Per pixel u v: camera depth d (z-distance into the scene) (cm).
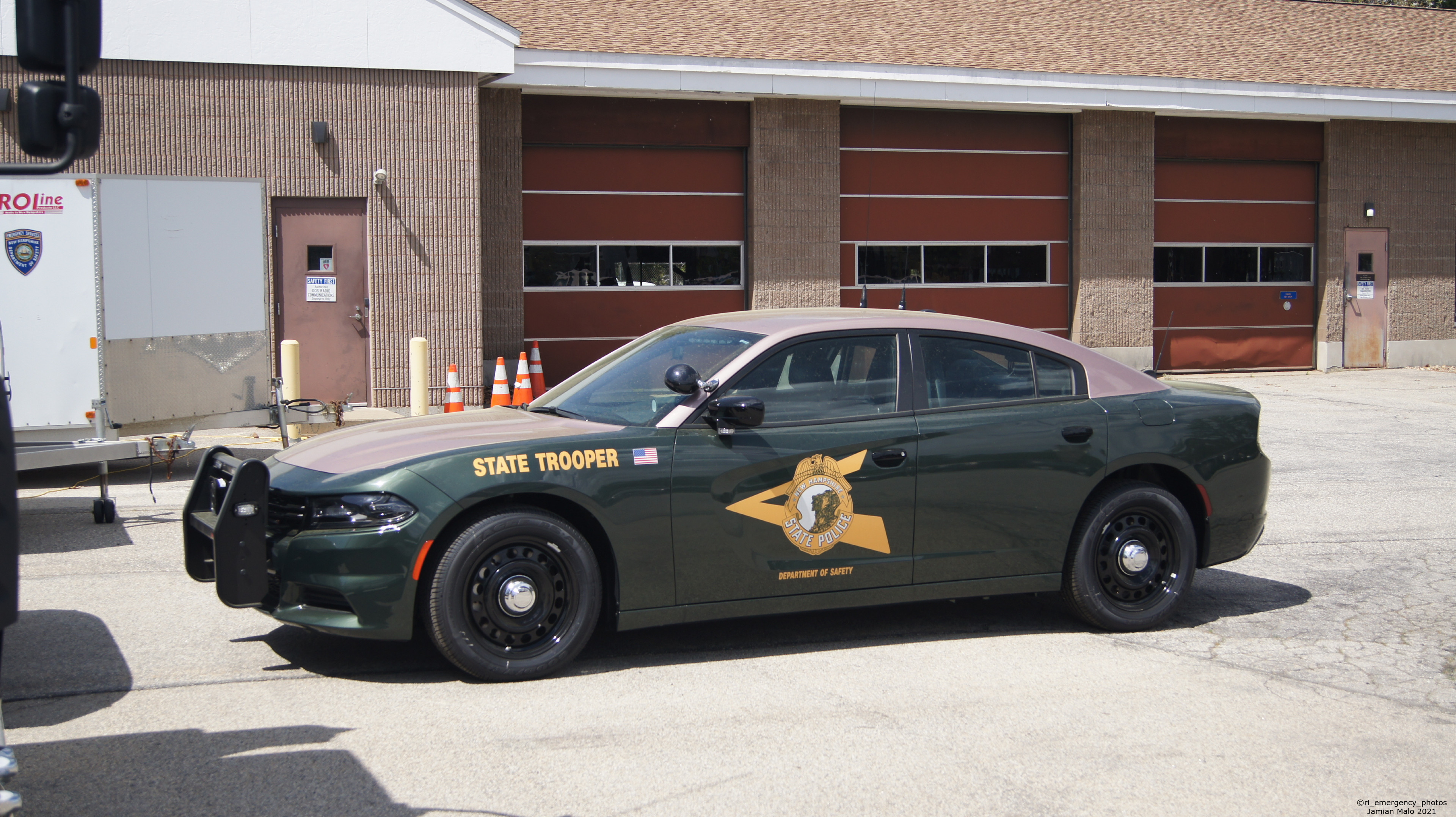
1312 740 417
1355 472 1048
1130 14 2155
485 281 1642
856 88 1717
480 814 345
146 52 1333
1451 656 521
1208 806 360
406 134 1427
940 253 1881
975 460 523
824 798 360
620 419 501
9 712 428
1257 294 2067
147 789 360
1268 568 698
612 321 1736
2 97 1284
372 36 1404
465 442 471
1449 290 2155
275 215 1397
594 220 1714
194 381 921
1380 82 2031
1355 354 2109
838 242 1795
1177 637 549
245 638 525
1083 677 486
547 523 464
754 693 460
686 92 1658
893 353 529
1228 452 570
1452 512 871
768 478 493
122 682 463
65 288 848
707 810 350
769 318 553
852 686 470
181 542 727
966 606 607
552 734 412
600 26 1712
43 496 890
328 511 450
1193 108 1891
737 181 1773
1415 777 385
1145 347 1967
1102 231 1925
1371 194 2086
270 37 1371
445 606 451
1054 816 351
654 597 481
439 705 440
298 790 360
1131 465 551
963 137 1873
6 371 838
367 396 1445
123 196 868
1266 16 2269
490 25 1438
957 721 431
